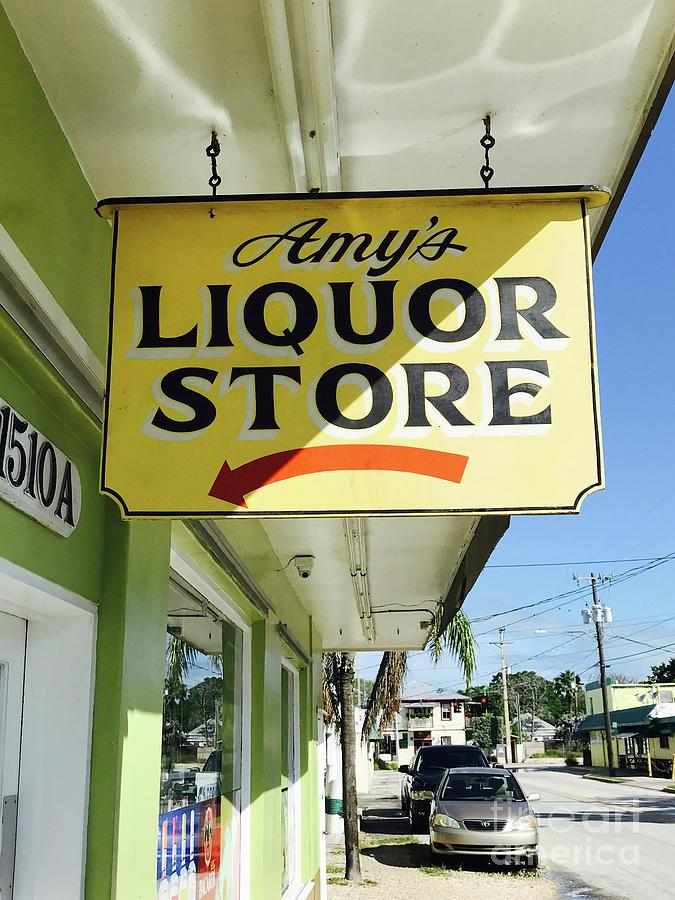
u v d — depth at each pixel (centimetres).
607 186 321
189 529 368
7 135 235
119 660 288
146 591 319
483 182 312
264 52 251
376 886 1116
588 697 5359
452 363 247
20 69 247
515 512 236
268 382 246
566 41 255
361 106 277
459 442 241
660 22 248
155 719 324
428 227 259
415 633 1196
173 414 244
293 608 857
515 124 287
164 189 311
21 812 274
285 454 241
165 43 250
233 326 251
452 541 693
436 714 6688
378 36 250
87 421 269
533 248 257
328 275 255
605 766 4719
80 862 270
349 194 259
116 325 251
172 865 385
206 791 465
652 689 4809
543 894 1057
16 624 280
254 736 581
